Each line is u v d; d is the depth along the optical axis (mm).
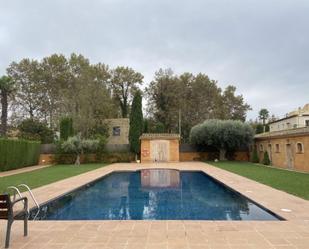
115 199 12938
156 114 49031
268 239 5656
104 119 44531
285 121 46125
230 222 6973
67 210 10531
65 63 50562
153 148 33656
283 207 8586
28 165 29547
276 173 19000
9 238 5531
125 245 5379
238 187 12766
